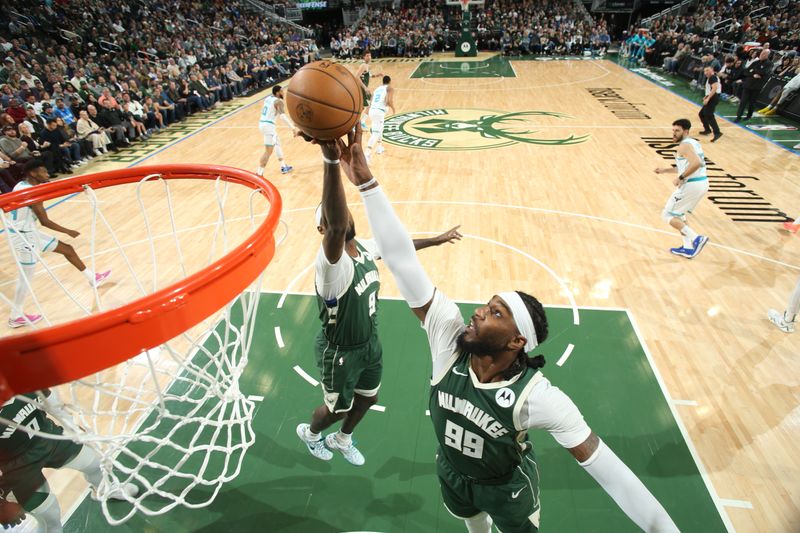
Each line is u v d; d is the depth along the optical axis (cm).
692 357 426
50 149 915
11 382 130
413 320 477
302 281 547
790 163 864
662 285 526
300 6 2894
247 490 321
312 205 744
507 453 183
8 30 1480
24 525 243
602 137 1048
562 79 1736
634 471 328
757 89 1101
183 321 155
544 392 163
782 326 454
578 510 305
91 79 1277
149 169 291
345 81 171
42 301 516
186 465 337
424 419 372
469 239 629
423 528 297
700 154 530
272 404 388
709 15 2141
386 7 2903
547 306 495
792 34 1641
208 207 743
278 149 873
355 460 335
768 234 626
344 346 277
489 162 916
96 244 638
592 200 738
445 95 1526
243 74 1739
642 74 1806
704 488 315
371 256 281
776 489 313
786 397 382
